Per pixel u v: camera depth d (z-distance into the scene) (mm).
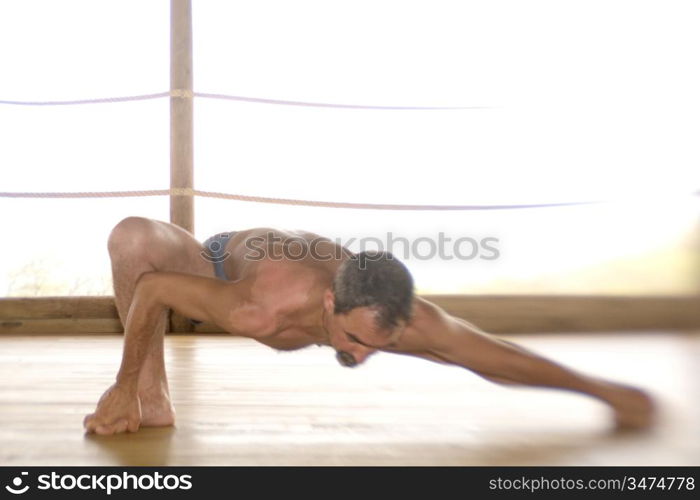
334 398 2209
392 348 1727
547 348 4094
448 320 1732
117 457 1443
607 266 5785
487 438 1627
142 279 1694
